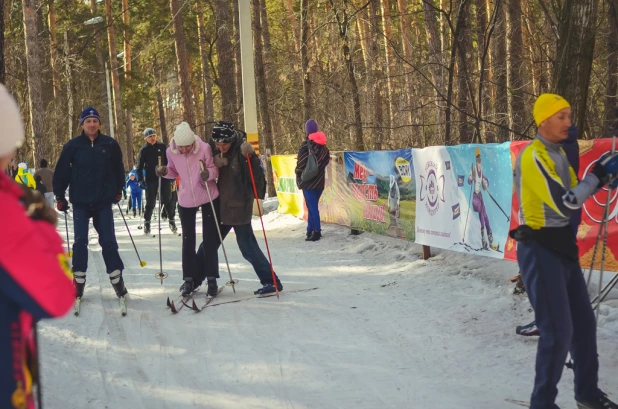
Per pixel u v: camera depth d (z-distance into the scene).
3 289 1.84
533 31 13.52
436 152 7.66
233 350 5.32
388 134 19.27
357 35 22.02
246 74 13.60
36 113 22.53
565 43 6.22
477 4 14.41
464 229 7.17
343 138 21.75
